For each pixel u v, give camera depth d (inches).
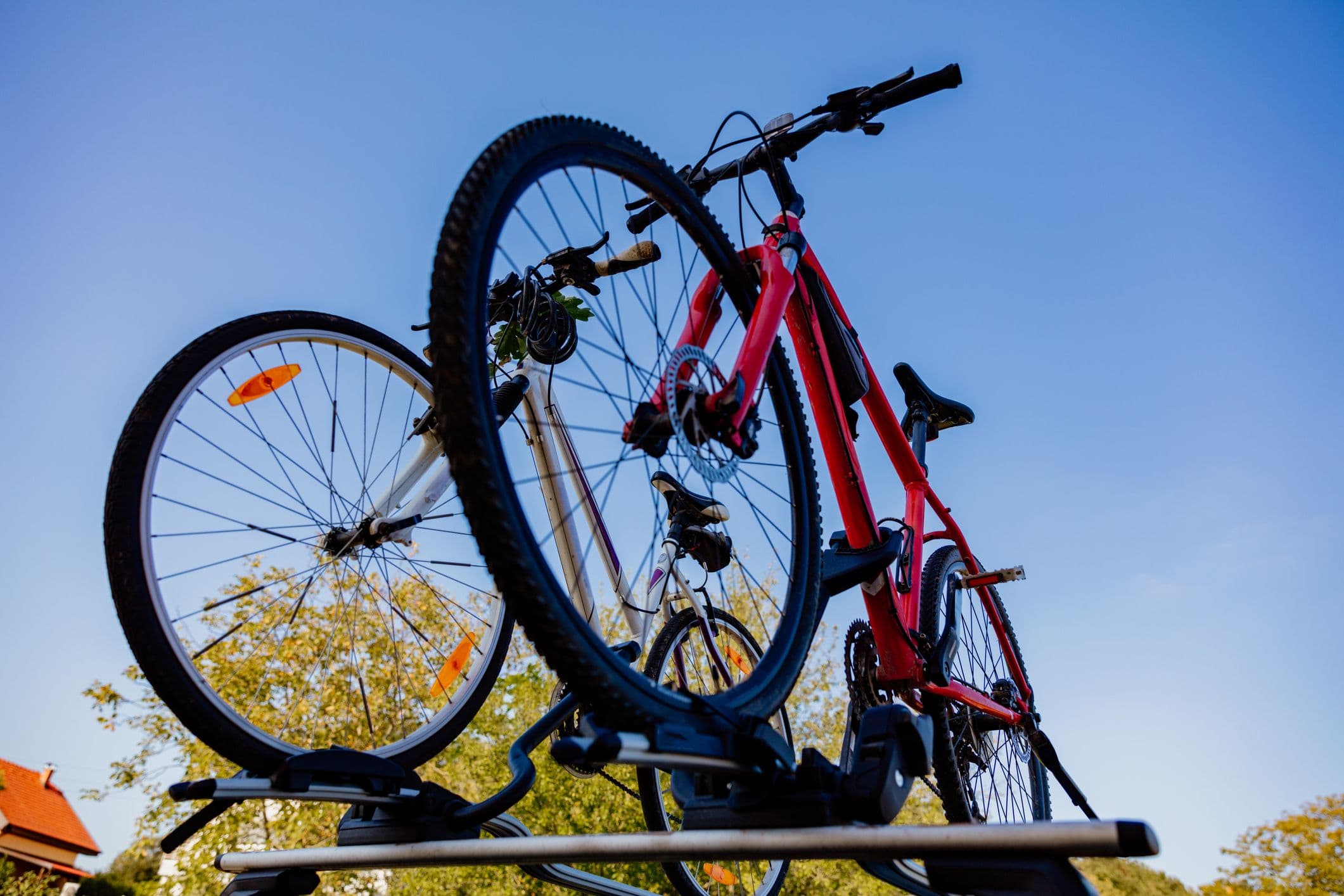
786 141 77.6
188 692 56.6
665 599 99.7
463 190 46.0
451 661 73.2
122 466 57.7
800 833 46.1
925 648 87.7
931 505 104.9
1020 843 39.9
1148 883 266.2
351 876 273.6
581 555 84.7
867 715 49.8
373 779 59.1
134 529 56.8
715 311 64.7
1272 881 388.5
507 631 76.2
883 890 259.6
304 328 70.1
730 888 97.7
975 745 103.0
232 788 53.5
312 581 69.0
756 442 56.0
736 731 48.0
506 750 236.7
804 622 61.2
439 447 73.3
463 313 42.4
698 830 51.3
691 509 95.4
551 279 80.7
